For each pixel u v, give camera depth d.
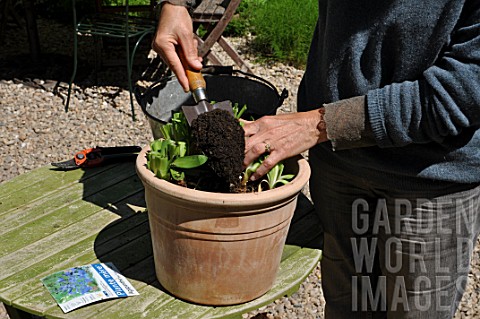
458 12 1.15
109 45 4.80
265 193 1.12
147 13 5.04
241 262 1.18
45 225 1.52
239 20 5.37
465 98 1.13
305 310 2.29
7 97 3.92
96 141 3.53
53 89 4.07
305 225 1.59
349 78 1.32
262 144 1.21
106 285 1.29
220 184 1.22
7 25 5.18
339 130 1.22
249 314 2.24
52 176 1.76
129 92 4.13
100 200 1.64
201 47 3.98
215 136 1.15
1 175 3.12
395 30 1.21
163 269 1.25
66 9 5.37
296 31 4.82
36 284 1.29
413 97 1.17
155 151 1.24
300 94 1.58
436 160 1.31
